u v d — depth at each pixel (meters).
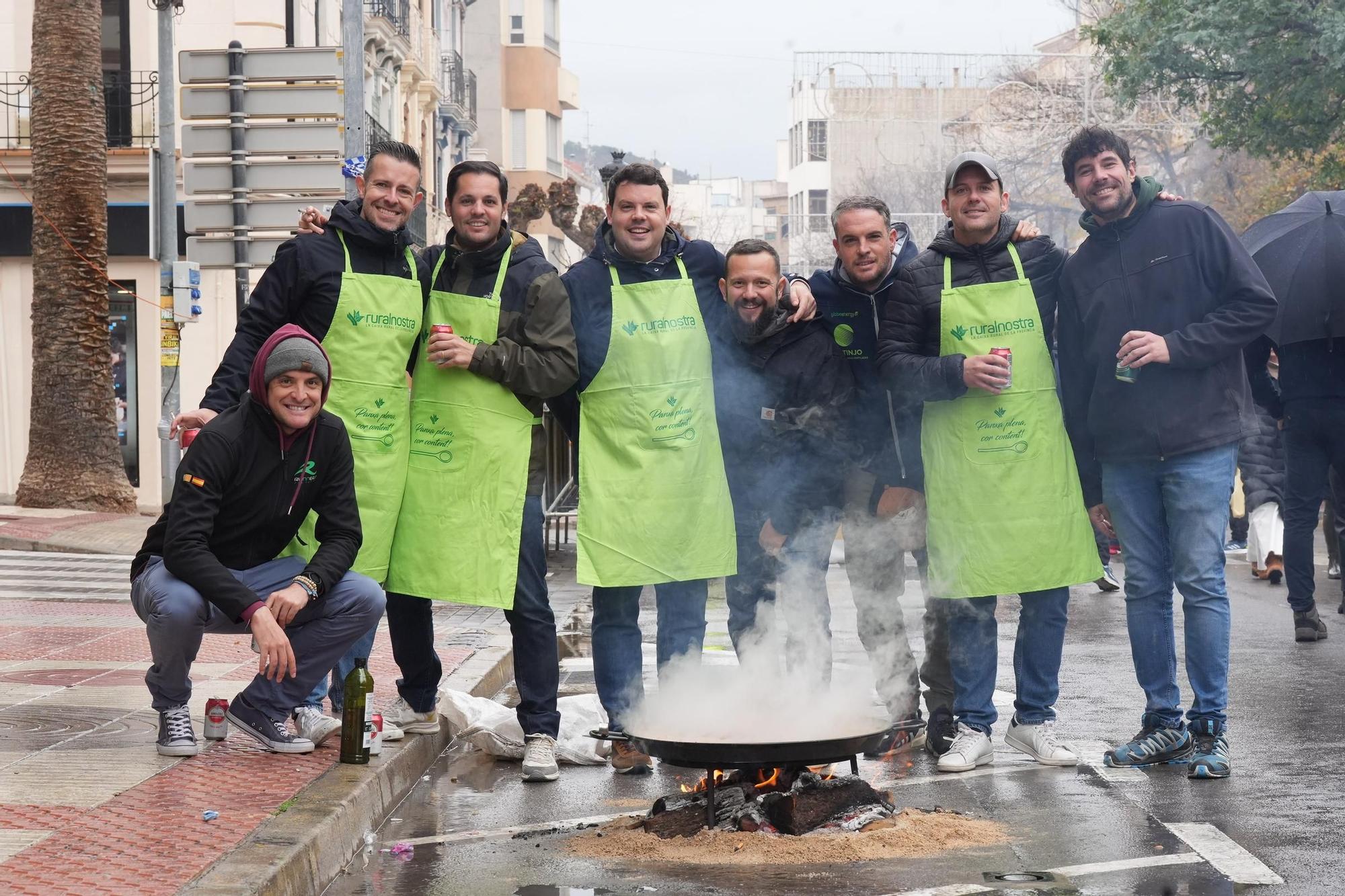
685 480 5.87
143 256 21.91
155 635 5.35
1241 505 16.00
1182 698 7.61
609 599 5.99
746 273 5.83
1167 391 5.80
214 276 21.95
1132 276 5.84
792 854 4.65
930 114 67.06
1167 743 5.92
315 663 5.58
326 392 5.41
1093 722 6.93
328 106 11.73
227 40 21.98
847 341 6.28
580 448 5.93
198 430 5.57
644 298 5.86
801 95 85.69
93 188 18.47
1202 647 5.82
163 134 15.87
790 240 88.19
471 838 5.02
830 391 6.06
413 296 5.83
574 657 9.42
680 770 6.12
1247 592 12.10
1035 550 5.92
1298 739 6.38
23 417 22.44
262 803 4.80
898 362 5.95
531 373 5.70
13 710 6.48
